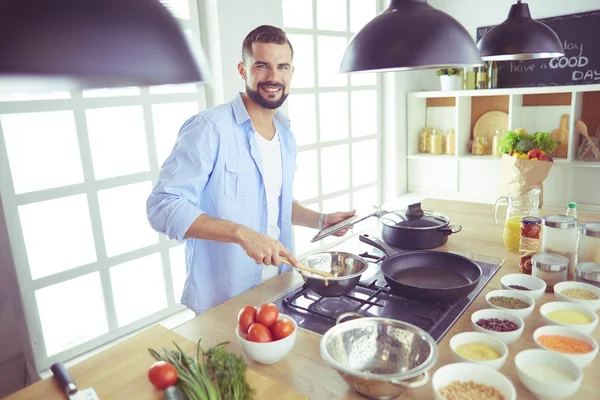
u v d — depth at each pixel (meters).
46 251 1.94
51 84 0.32
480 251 1.72
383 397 0.88
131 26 0.35
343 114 3.36
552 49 1.79
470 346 1.01
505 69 3.46
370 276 1.50
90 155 2.00
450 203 2.47
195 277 1.67
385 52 1.15
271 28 1.59
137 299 2.28
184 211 1.36
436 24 1.14
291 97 2.95
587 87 2.94
